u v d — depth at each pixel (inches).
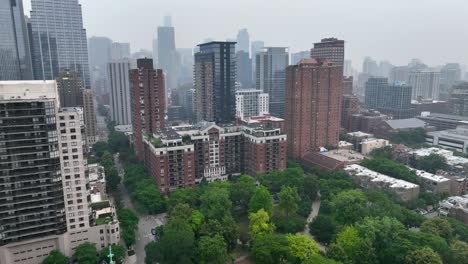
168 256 6102.4
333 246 5954.7
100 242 6845.5
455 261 5767.7
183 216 7278.5
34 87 6122.1
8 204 5935.0
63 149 6304.1
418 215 7632.9
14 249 6166.3
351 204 7485.2
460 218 7815.0
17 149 5836.6
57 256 6171.3
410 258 5605.3
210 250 6082.7
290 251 6043.3
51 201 6259.8
